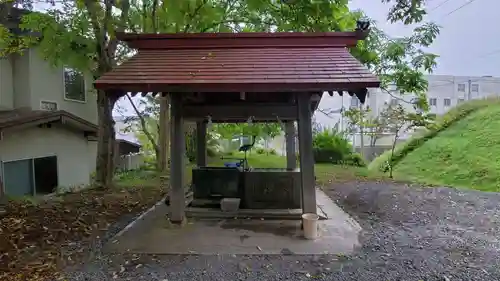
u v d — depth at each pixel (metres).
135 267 3.72
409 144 13.77
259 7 6.99
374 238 4.76
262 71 4.55
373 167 13.71
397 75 10.12
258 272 3.59
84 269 3.66
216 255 4.06
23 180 8.89
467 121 13.74
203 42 5.37
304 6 6.55
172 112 5.14
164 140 13.24
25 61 9.63
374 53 9.67
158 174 12.17
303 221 4.70
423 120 11.45
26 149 8.96
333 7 6.69
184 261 3.89
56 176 10.14
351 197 7.89
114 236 4.73
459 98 20.20
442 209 6.64
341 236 4.72
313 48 5.32
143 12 8.57
